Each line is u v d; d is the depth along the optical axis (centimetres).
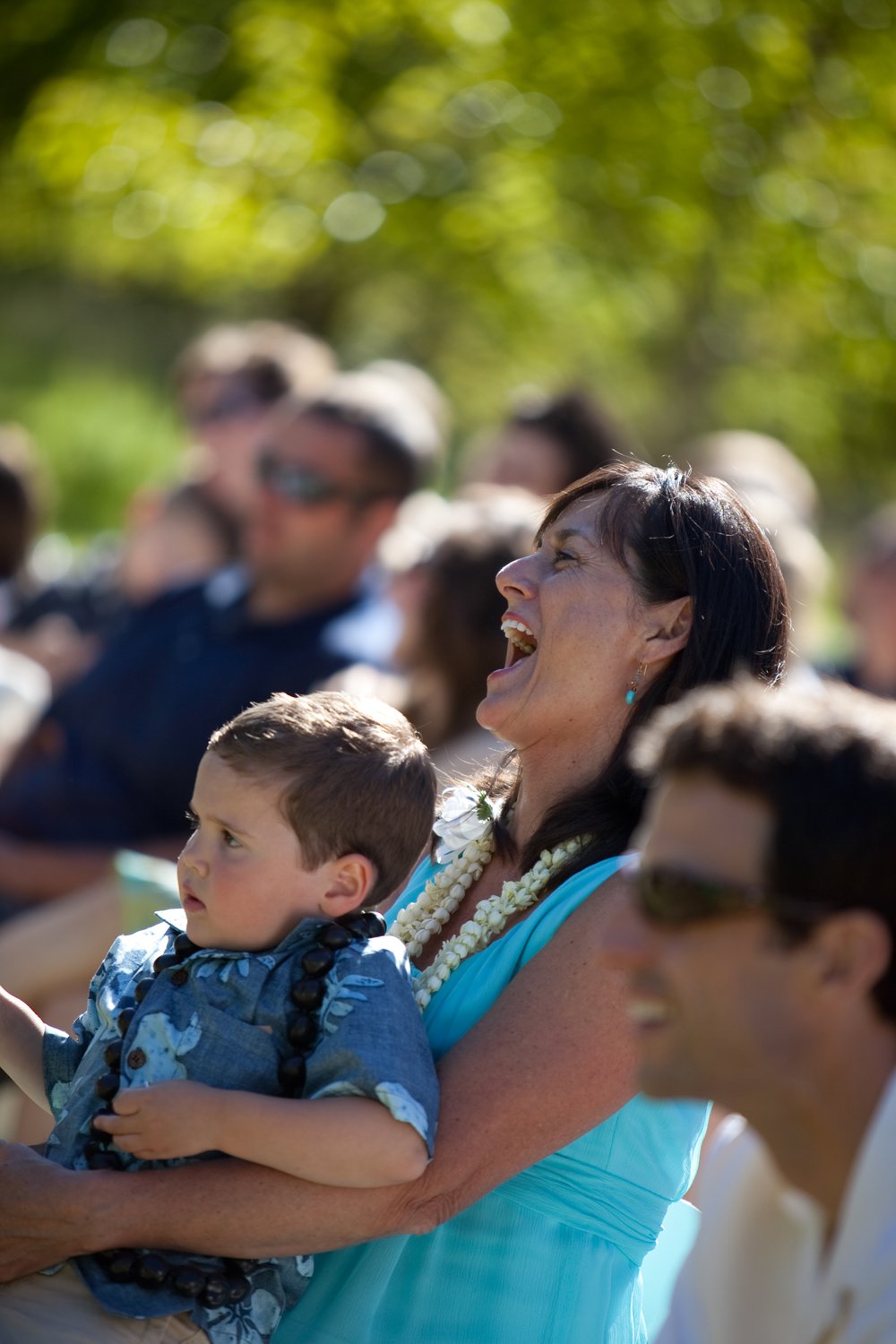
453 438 2448
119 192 1772
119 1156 425
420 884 516
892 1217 305
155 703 870
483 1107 413
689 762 320
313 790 429
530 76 1667
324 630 872
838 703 321
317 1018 418
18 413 2559
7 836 894
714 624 455
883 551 1172
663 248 1775
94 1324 410
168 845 848
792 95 1653
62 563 1502
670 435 2375
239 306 2683
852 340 1848
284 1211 399
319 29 1672
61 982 736
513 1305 434
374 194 1734
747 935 312
